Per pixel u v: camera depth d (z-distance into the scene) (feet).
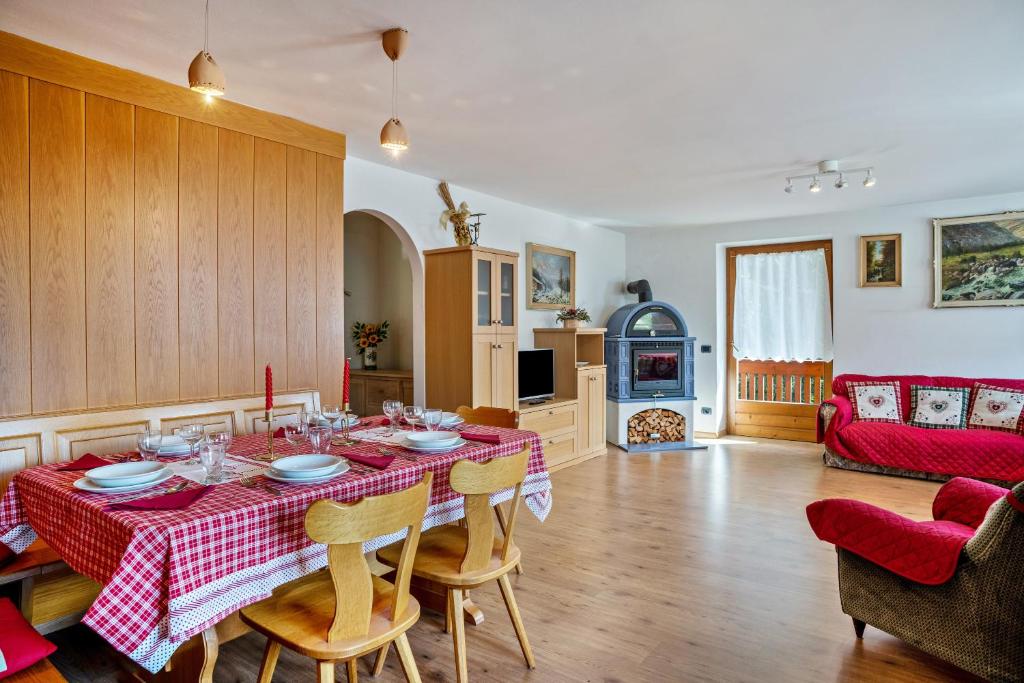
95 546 5.29
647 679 6.85
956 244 18.12
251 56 8.68
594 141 12.51
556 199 18.19
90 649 7.68
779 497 14.25
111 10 7.43
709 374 22.70
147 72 9.56
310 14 7.43
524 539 11.40
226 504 5.37
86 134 9.09
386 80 9.50
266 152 11.42
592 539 11.40
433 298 15.12
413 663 5.75
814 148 13.02
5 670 5.04
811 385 21.33
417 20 7.56
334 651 5.11
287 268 11.85
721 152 13.26
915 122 11.32
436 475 7.08
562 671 7.02
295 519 5.68
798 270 21.50
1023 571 5.83
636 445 20.27
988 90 9.81
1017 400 15.72
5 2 7.27
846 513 7.50
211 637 5.32
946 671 6.99
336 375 12.82
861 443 16.48
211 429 10.27
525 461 6.95
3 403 8.36
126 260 9.58
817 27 7.70
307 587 6.25
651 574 9.78
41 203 8.66
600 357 19.62
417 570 6.68
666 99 10.19
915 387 17.38
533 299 19.30
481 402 14.66
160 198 9.97
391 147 8.71
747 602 8.78
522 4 7.13
